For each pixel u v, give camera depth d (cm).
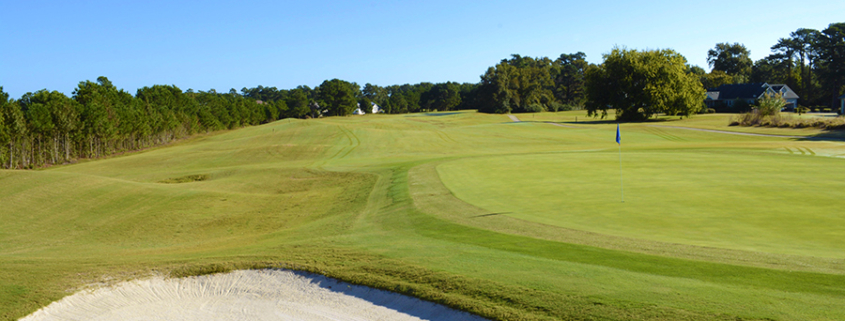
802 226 1164
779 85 10400
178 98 9244
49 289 917
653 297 689
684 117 7906
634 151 3219
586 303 689
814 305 635
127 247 1527
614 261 877
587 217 1354
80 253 1369
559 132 5919
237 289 934
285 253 1097
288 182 2920
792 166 2205
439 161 3109
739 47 13438
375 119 10444
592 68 8300
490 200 1706
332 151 4841
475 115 11062
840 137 4028
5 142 4200
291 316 821
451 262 927
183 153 5022
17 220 1802
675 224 1230
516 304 716
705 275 777
